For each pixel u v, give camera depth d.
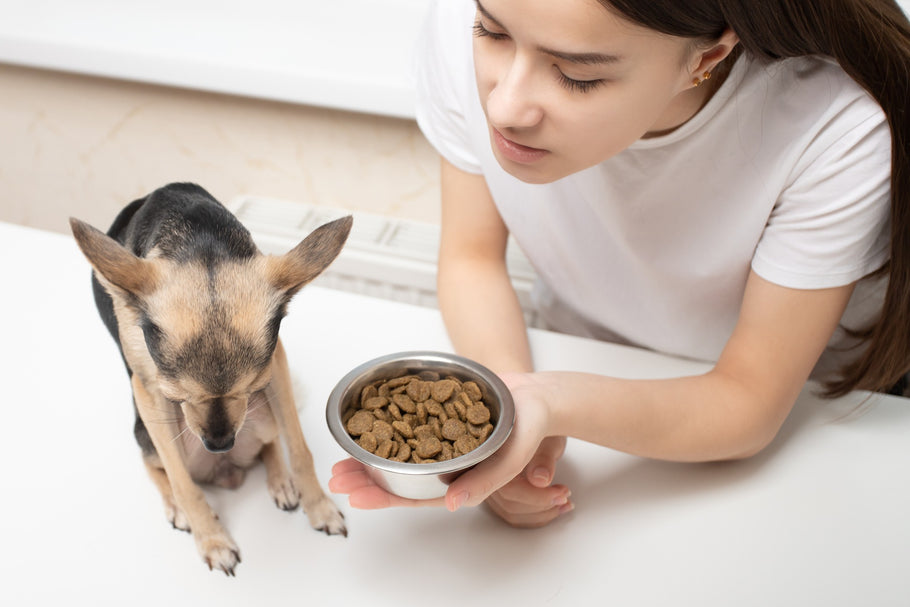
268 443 0.90
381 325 1.11
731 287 1.08
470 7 1.07
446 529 0.86
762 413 0.92
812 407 1.01
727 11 0.65
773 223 0.95
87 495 0.87
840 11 0.74
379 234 1.69
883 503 0.89
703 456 0.91
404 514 0.87
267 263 0.79
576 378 0.89
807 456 0.95
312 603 0.78
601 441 0.88
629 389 0.90
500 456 0.76
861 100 0.84
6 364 1.02
